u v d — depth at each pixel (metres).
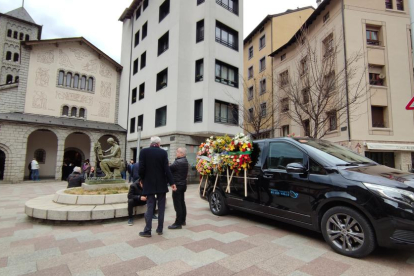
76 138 23.42
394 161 14.77
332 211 3.72
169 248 3.93
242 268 3.21
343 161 4.20
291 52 21.14
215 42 17.66
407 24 15.91
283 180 4.54
